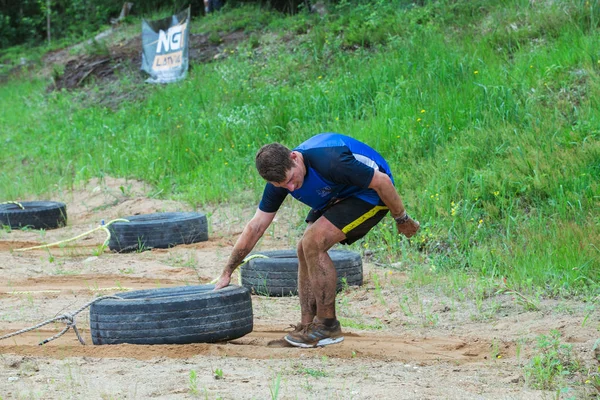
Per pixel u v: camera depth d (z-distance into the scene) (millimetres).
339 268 14484
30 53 53281
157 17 49125
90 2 55500
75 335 11234
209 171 26031
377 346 10250
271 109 28016
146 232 19141
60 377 8438
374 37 31219
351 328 11805
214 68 35312
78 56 46344
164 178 26578
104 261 17938
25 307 13227
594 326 10641
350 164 9047
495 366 9242
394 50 29000
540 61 23266
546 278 13711
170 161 27484
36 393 7715
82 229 22781
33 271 16859
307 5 38719
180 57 36531
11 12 60656
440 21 30016
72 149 32312
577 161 18188
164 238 19266
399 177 20297
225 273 10414
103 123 34031
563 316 11633
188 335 10016
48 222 22953
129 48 43656
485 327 11547
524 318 11828
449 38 28469
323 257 9820
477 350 10133
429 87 24641
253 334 11172
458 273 14969
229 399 7477
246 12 41469
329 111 26703
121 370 8742
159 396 7645
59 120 36812
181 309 10016
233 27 39656
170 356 9617
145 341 9961
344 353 9773
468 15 29734
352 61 29734
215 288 10484
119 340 10000
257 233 10164
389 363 9391
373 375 8688
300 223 20469
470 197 18453
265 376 8523
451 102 22922
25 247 20250
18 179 29625
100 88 39594
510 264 14797
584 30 24734
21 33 59062
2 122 39000
